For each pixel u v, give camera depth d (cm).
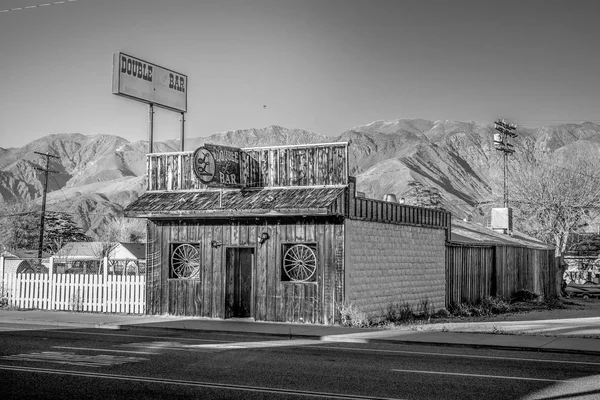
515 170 7012
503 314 2955
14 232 9650
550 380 1127
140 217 2278
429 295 2656
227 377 1144
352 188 2127
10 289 2602
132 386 1059
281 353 1456
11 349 1480
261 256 2164
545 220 6234
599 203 6156
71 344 1580
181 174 2352
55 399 968
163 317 2264
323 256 2084
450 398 981
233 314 2241
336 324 2047
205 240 2253
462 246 2997
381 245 2311
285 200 2083
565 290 5006
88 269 5578
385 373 1191
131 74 2700
